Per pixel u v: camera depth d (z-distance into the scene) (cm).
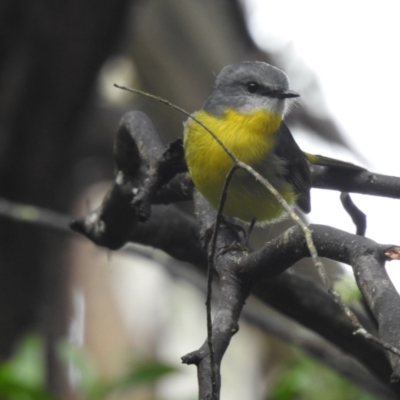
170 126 1384
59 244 1380
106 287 1648
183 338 1658
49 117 1291
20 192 1298
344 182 820
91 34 1264
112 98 1521
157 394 1174
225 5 1391
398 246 518
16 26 1250
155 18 1346
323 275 471
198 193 910
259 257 595
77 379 860
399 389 448
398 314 475
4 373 765
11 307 1301
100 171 1552
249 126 984
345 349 812
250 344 1455
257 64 1013
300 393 886
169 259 1263
